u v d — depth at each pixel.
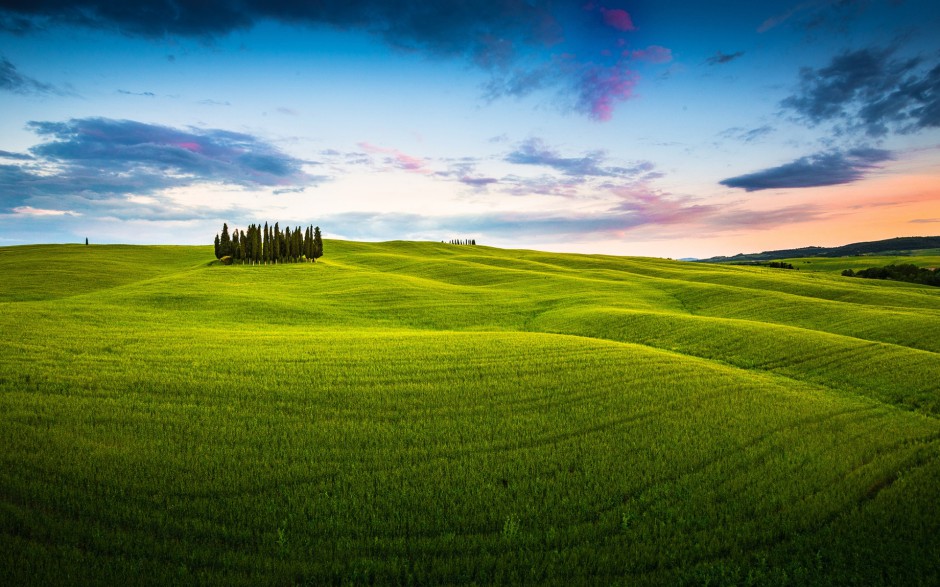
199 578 8.98
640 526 11.09
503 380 22.64
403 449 14.92
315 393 20.02
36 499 11.29
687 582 9.41
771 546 10.52
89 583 8.76
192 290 60.91
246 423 16.58
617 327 41.84
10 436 14.39
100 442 14.41
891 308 51.88
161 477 12.59
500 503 11.96
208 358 25.22
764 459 14.66
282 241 109.38
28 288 65.06
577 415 18.20
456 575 9.36
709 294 64.06
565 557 10.02
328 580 9.24
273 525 10.78
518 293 68.75
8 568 8.96
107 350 26.19
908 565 9.75
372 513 11.33
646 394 20.94
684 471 13.86
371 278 79.81
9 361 22.41
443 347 29.92
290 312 51.22
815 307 50.56
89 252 115.00
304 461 13.92
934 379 24.14
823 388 24.06
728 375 24.64
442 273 93.94
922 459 14.88
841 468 14.05
